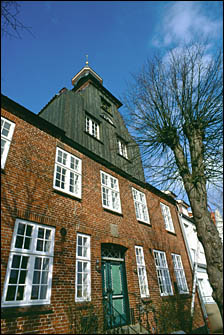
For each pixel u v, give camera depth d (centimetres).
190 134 751
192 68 767
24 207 623
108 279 805
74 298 623
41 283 596
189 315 963
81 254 747
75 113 1092
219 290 544
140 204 1231
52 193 734
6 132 712
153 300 911
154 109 830
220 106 701
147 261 1018
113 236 892
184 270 1306
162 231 1302
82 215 801
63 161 872
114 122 1421
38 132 805
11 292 569
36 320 514
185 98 759
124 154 1362
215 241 596
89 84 1391
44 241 635
